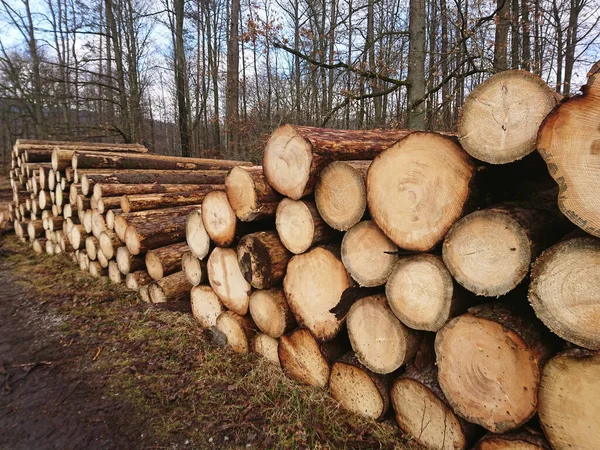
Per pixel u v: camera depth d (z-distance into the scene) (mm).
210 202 3201
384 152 2041
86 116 18734
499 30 7602
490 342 1730
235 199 2902
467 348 1820
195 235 3494
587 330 1386
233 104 13195
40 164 6957
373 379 2309
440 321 1902
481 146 1652
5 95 15094
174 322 3820
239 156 13586
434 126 8352
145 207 4926
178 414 2549
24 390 2881
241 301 3174
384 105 11828
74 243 5754
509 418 1703
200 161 7812
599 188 1308
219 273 3332
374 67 7254
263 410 2516
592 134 1308
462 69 8289
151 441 2326
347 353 2561
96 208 5145
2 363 3250
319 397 2592
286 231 2697
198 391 2768
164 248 4422
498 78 1586
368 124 9984
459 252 1762
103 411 2609
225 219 3068
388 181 2037
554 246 1445
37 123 15336
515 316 1716
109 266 5102
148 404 2664
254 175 2785
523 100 1528
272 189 2859
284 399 2617
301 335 2744
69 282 5242
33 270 5906
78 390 2852
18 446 2334
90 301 4516
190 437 2346
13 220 8586
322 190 2430
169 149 24891
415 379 2104
